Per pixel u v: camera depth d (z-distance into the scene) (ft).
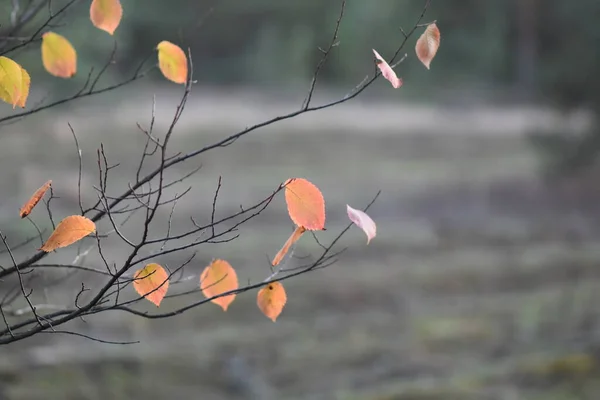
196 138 63.82
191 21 109.70
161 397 22.85
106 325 26.96
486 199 49.73
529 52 96.48
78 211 37.50
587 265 36.27
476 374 25.58
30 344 24.80
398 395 23.99
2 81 8.09
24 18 12.53
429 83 103.96
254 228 40.06
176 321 28.09
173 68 9.18
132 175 49.57
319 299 31.12
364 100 97.50
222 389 23.98
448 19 107.55
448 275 34.37
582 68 47.11
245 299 30.53
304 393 24.06
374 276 33.76
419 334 28.68
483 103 94.89
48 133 49.70
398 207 47.21
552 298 32.27
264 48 120.16
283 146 64.03
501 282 34.37
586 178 52.34
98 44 44.62
